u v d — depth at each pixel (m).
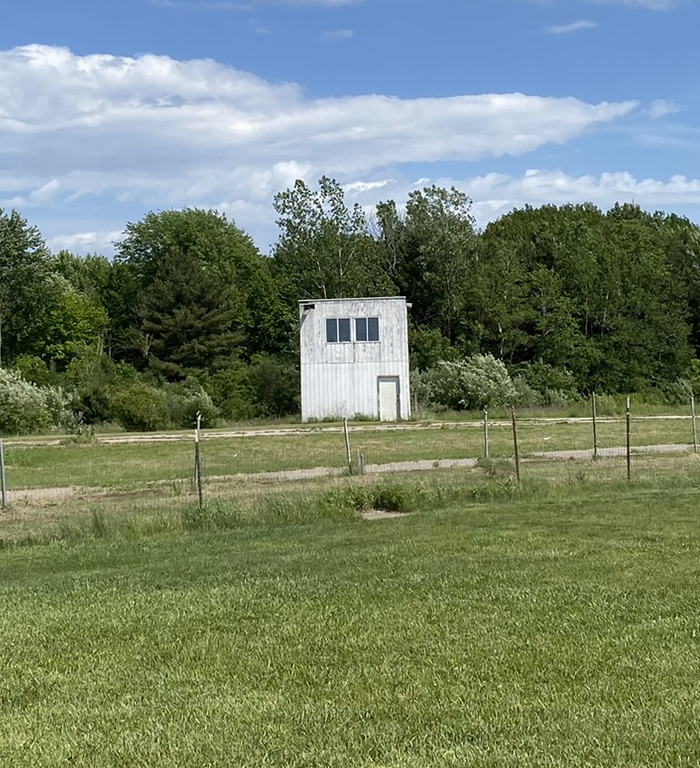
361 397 53.16
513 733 5.68
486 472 23.11
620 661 7.02
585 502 17.19
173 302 72.81
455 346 72.56
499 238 85.31
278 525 16.33
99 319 76.94
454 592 9.58
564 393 65.50
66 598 10.23
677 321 73.69
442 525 15.00
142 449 35.94
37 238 74.69
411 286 77.12
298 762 5.37
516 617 8.45
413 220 78.12
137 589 10.62
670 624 8.03
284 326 78.06
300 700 6.42
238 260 83.19
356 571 11.09
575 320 72.75
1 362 72.56
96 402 52.31
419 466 26.20
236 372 68.62
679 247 80.94
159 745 5.70
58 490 23.59
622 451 28.91
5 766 5.50
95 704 6.53
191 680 6.98
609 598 9.06
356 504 17.70
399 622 8.41
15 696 6.78
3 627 8.85
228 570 11.76
